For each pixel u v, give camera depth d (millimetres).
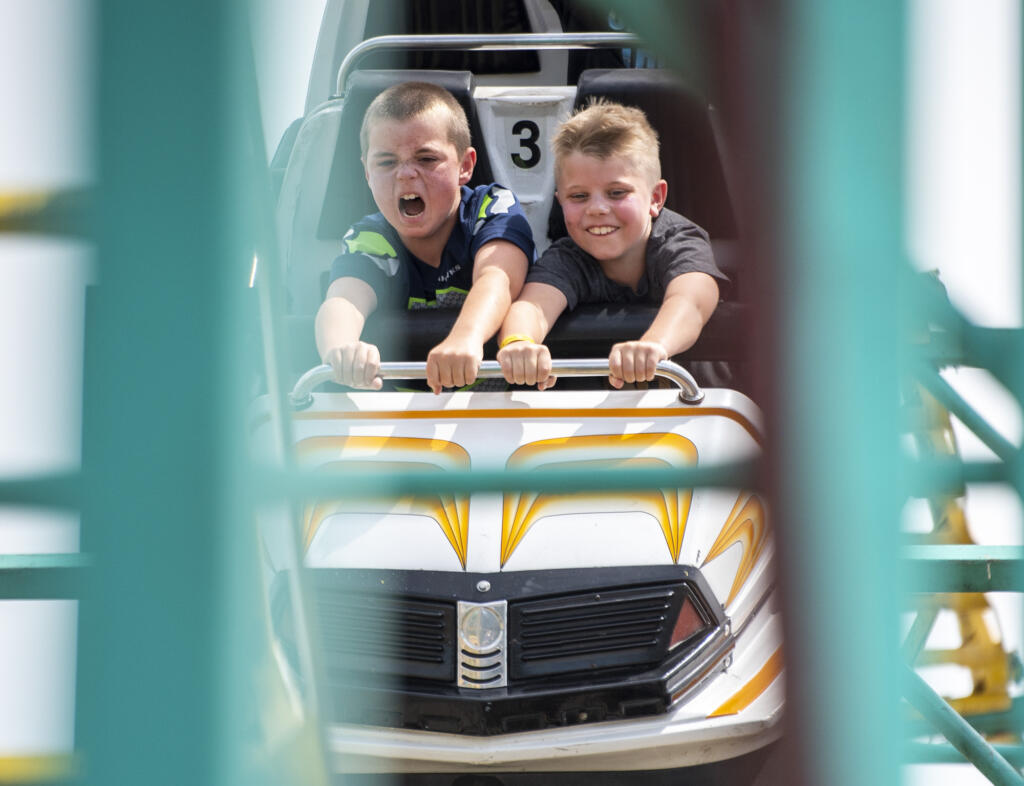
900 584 3186
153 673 2793
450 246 12984
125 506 2768
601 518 11234
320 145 14953
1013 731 14625
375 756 10648
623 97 14172
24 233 3047
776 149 3100
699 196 14328
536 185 14781
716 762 11211
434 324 12500
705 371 13703
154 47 2670
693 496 11555
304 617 3945
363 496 3648
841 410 3125
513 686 10664
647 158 12414
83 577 2795
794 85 3074
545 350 10797
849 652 3193
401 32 20328
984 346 7906
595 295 12727
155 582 2781
